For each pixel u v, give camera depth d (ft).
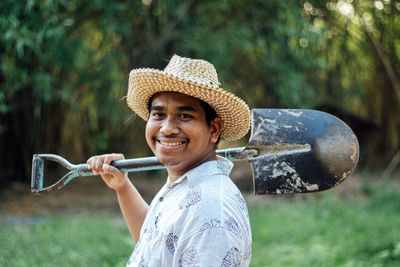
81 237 14.19
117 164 5.16
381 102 33.96
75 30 22.25
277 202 20.86
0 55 19.58
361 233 14.11
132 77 4.35
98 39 24.39
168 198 4.22
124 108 23.81
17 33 17.69
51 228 15.40
